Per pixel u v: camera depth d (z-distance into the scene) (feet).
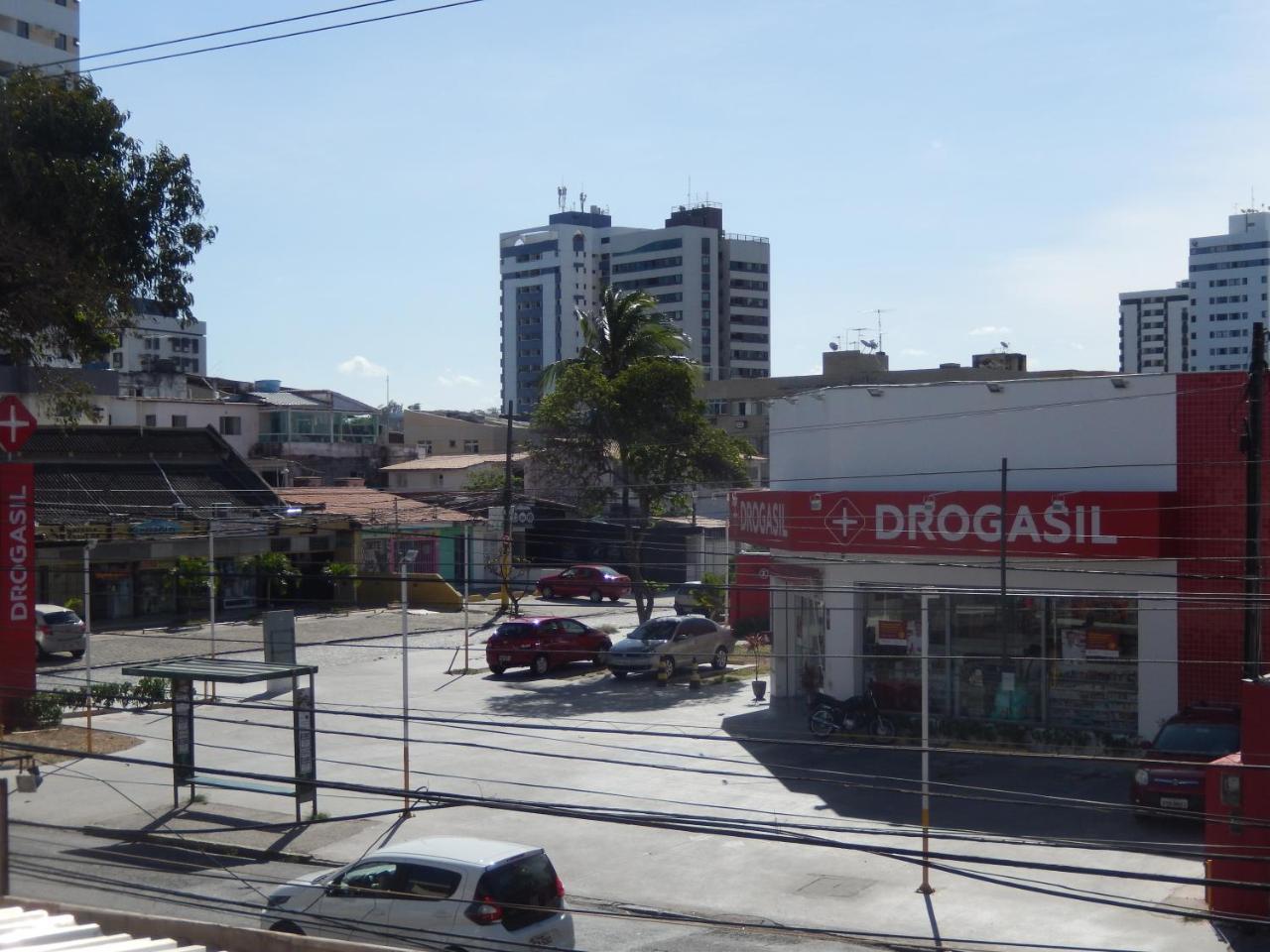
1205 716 63.16
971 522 75.41
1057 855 53.98
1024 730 74.38
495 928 38.29
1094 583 73.67
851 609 77.51
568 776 69.97
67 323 85.56
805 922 46.21
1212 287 529.04
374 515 161.58
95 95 82.69
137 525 140.97
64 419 95.61
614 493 122.11
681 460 116.98
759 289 440.45
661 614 154.92
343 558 166.09
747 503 95.91
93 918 31.89
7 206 78.33
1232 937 43.57
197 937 29.66
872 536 79.10
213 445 168.35
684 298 428.97
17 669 84.84
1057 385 76.79
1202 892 48.24
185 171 83.97
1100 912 46.55
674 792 65.82
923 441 81.71
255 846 57.77
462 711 91.30
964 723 75.72
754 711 89.86
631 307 125.49
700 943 44.21
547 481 170.30
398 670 112.98
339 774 71.87
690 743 79.00
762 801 63.72
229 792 68.39
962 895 48.96
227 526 149.59
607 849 56.90
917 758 73.46
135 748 80.64
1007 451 78.43
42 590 137.28
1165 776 57.93
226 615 150.41
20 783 68.18
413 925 39.27
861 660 81.15
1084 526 72.13
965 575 77.56
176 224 84.43
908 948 36.35
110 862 55.26
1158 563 72.33
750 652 121.70
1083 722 73.97
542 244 469.98
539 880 40.47
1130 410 74.33
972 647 77.56
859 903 48.37
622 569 190.60
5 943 25.88
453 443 276.82
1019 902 47.93
